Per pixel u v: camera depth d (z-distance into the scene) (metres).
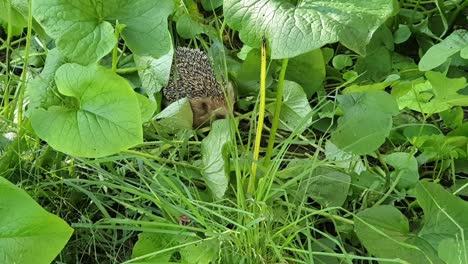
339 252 0.92
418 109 1.04
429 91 1.09
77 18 0.79
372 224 0.86
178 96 1.17
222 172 0.94
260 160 1.03
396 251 0.82
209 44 1.35
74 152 0.78
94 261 0.93
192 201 0.87
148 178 0.95
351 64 1.25
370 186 0.99
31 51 1.25
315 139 1.12
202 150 1.00
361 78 1.26
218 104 1.15
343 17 0.73
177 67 1.17
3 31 1.34
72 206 0.96
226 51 1.29
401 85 1.09
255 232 0.83
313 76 1.17
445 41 1.07
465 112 1.20
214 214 0.87
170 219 0.91
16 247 0.67
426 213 0.85
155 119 1.10
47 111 0.80
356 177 1.00
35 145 0.97
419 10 1.42
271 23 0.76
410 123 1.12
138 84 1.18
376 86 1.09
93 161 0.92
